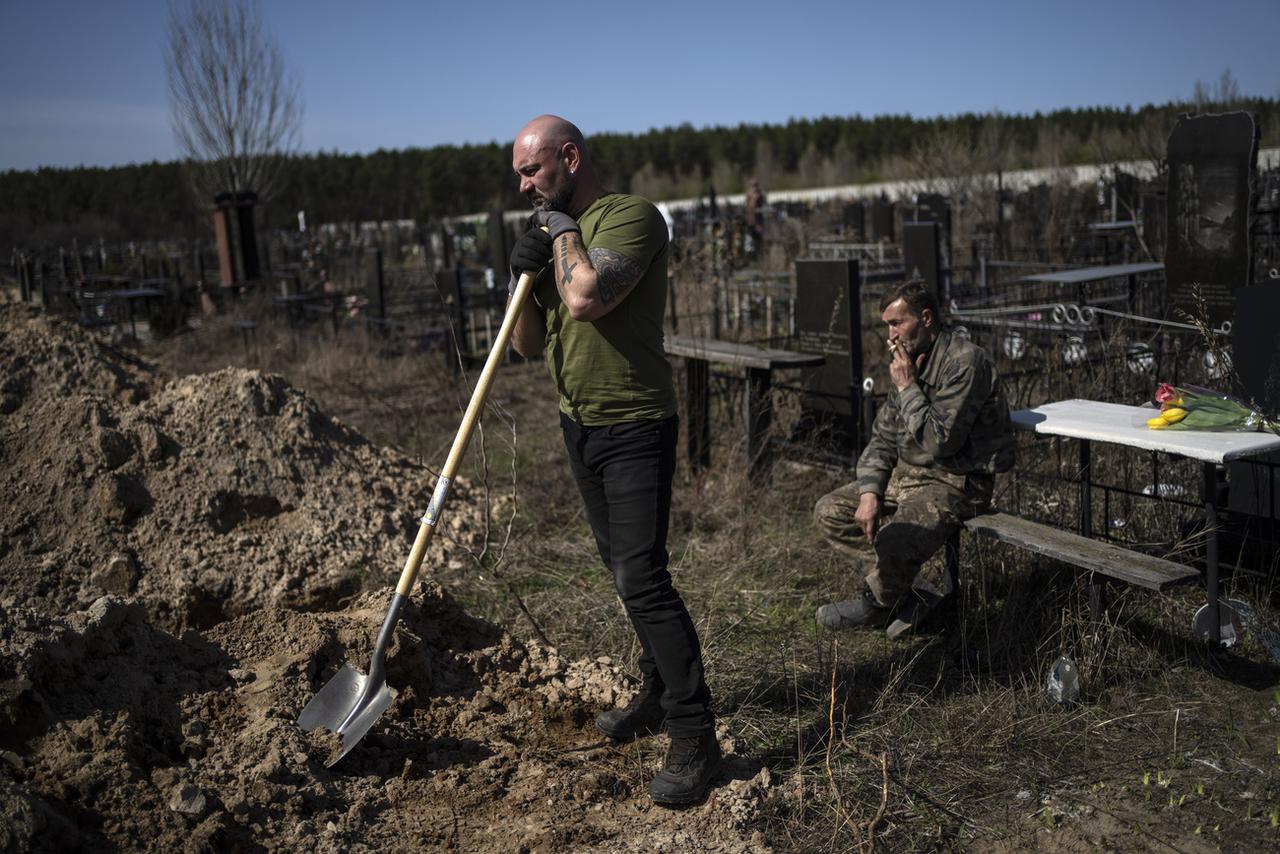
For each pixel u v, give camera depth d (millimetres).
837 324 6105
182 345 13219
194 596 4363
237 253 19141
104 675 2846
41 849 2229
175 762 2732
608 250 2604
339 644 3309
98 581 4324
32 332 5484
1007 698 3369
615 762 3090
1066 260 14141
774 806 2842
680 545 5191
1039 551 3457
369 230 32969
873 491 3863
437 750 3096
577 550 5184
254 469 5055
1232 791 2865
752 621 4219
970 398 3641
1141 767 3020
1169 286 7238
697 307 10711
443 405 9258
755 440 6000
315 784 2750
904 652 3863
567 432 2959
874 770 3039
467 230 26688
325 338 12445
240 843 2506
